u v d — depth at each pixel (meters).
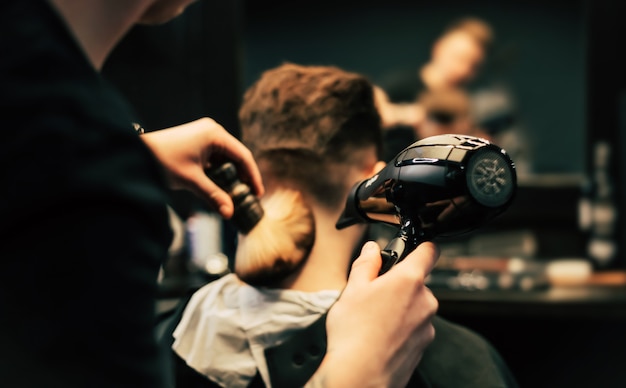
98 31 0.43
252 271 0.81
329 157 0.87
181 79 2.47
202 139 0.72
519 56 3.20
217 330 0.82
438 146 0.56
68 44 0.34
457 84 3.10
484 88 3.21
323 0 3.28
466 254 2.64
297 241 0.82
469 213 0.54
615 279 2.35
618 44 2.87
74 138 0.32
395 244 0.56
